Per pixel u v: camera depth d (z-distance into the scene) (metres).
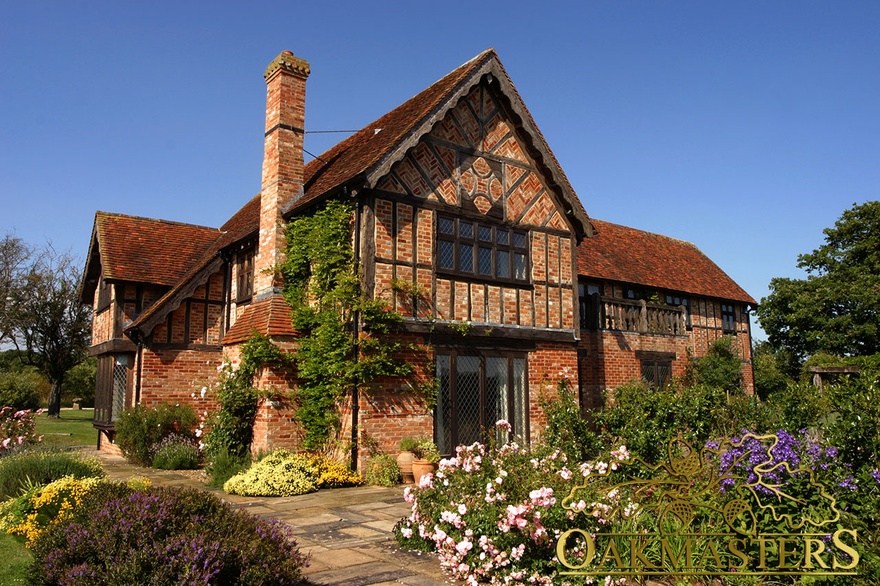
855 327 27.70
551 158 13.97
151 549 4.29
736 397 10.16
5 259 32.50
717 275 25.23
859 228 29.69
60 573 4.35
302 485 10.05
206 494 5.37
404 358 11.62
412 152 12.12
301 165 13.62
